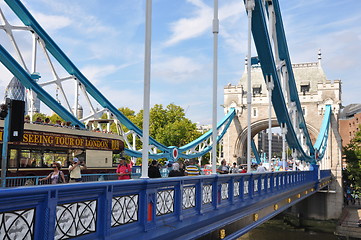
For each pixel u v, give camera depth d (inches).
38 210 195.8
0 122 549.0
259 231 1691.7
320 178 1603.1
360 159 2064.5
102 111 1077.8
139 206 288.5
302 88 2336.4
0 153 545.3
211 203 435.2
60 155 659.4
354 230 1585.9
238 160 2196.1
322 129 2020.2
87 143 727.1
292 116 1477.6
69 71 954.1
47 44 851.4
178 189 350.6
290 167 1582.2
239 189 539.2
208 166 1010.1
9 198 176.7
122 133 1151.0
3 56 709.9
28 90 813.2
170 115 2074.3
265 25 834.8
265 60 918.4
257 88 2349.9
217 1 501.4
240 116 2237.9
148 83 327.9
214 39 495.8
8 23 738.8
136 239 272.4
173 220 337.7
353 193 2379.4
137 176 815.7
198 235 386.3
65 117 912.3
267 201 694.5
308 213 2010.3
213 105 482.0
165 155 1349.7
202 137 1718.8
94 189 232.1
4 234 178.2
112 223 255.0
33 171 593.9
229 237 483.8
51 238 198.2
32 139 595.5
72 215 218.1
